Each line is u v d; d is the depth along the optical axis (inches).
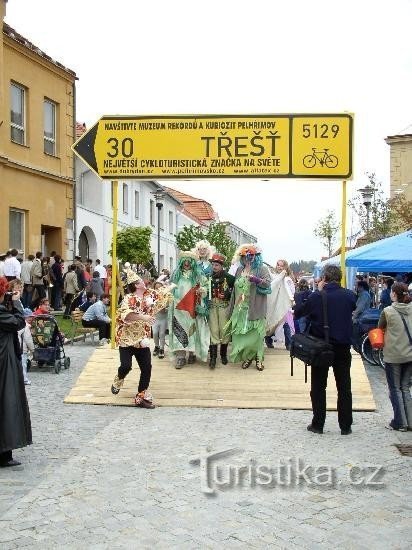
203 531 196.5
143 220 1609.3
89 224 1222.9
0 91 762.2
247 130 484.1
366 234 1096.8
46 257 851.4
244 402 390.0
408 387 334.3
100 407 383.6
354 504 221.1
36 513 210.4
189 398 397.1
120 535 193.2
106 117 494.0
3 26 776.3
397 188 1488.7
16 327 263.6
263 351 446.6
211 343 441.1
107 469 258.5
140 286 385.4
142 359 381.1
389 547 186.5
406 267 585.3
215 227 1596.9
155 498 225.0
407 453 286.7
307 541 190.1
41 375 496.7
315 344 310.7
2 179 789.9
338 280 327.0
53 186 910.4
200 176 488.4
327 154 479.2
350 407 322.0
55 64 896.3
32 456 277.1
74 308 792.9
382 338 335.6
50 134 916.0
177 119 489.1
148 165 491.8
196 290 437.7
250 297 431.5
